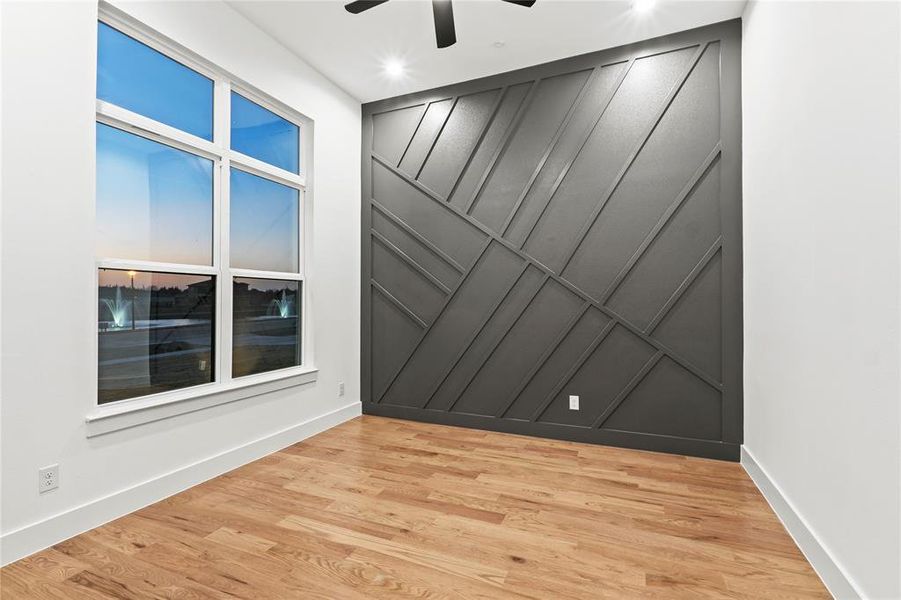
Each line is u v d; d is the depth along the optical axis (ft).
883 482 4.20
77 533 6.40
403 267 12.71
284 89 10.44
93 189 6.71
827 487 5.34
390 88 12.39
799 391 6.23
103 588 5.22
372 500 7.59
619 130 10.36
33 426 5.97
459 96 12.04
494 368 11.66
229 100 9.31
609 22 9.44
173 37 7.93
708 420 9.66
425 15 9.25
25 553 5.82
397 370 12.81
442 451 10.10
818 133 5.62
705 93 9.65
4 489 5.66
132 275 7.66
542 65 11.08
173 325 8.33
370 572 5.55
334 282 12.19
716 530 6.56
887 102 4.14
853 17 4.76
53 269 6.21
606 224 10.48
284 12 9.21
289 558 5.85
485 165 11.72
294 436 10.66
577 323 10.78
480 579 5.41
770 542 6.22
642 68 10.16
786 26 6.70
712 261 9.62
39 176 6.04
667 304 9.95
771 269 7.47
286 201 11.06
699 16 9.26
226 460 8.89
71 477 6.40
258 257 10.29
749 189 8.77
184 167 8.57
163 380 8.13
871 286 4.42
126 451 7.16
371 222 13.03
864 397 4.54
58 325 6.26
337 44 10.34
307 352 11.44
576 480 8.44
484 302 11.74
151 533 6.48
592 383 10.66
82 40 6.55
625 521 6.84
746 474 8.71
